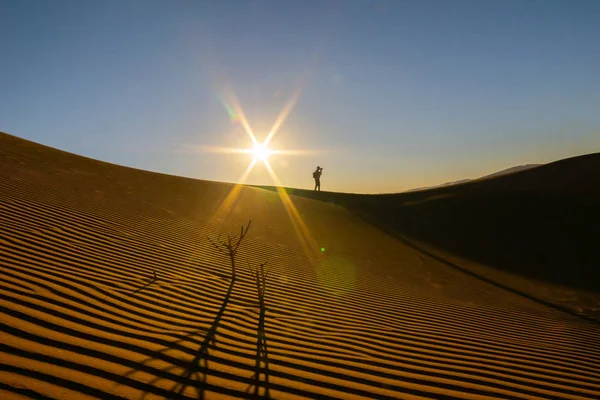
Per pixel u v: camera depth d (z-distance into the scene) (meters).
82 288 4.70
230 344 4.15
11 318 3.49
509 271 16.19
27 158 14.09
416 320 6.66
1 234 6.08
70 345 3.32
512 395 4.07
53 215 8.20
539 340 6.55
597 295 14.40
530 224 21.19
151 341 3.78
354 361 4.35
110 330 3.80
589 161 33.84
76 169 15.05
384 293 8.58
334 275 9.54
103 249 6.86
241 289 6.45
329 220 19.38
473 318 7.55
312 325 5.38
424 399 3.72
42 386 2.69
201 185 20.39
